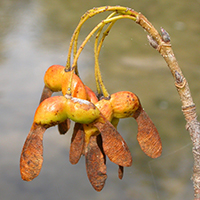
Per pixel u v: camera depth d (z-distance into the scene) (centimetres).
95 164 24
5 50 82
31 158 23
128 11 24
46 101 24
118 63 83
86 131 24
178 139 57
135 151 54
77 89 25
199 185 25
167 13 117
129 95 25
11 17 102
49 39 90
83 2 121
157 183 46
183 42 98
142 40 97
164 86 75
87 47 75
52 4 116
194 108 25
